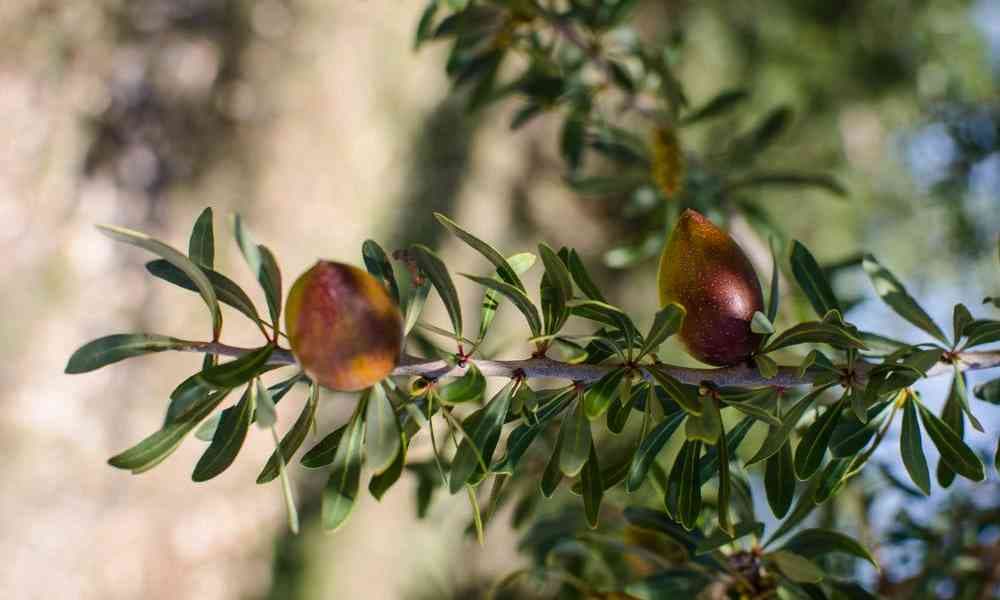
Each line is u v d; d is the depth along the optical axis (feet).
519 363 1.51
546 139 5.22
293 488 4.56
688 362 4.15
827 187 2.34
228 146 4.80
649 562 1.97
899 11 5.01
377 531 4.50
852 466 1.61
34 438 4.24
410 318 1.50
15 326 4.29
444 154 5.05
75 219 4.49
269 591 4.45
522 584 2.63
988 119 3.37
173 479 4.50
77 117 4.57
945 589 2.06
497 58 2.20
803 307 2.15
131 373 4.47
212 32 4.90
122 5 4.76
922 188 4.24
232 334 4.58
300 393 4.48
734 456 1.79
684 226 1.55
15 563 4.13
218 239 4.66
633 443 1.63
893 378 1.52
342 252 4.83
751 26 5.33
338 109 4.98
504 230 5.05
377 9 5.14
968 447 1.54
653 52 2.41
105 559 4.30
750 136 2.48
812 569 1.69
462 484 1.48
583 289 1.59
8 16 4.52
